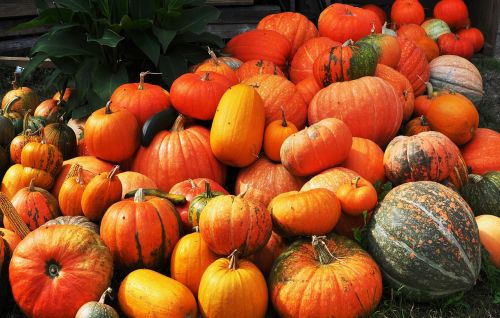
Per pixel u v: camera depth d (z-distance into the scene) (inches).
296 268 79.9
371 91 102.1
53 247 77.5
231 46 127.1
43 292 76.9
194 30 118.5
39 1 120.8
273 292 80.7
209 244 81.2
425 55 137.1
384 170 95.7
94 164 99.4
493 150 108.0
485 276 87.3
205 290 77.3
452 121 106.5
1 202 85.3
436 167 92.0
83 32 116.6
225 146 96.0
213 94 99.7
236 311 76.5
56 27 112.8
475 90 134.3
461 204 83.6
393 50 117.8
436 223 81.4
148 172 99.2
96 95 114.3
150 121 99.6
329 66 106.0
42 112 122.7
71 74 121.0
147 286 76.9
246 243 80.5
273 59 123.7
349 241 84.3
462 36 173.6
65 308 76.9
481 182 97.0
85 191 87.1
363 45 106.6
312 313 78.0
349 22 126.1
